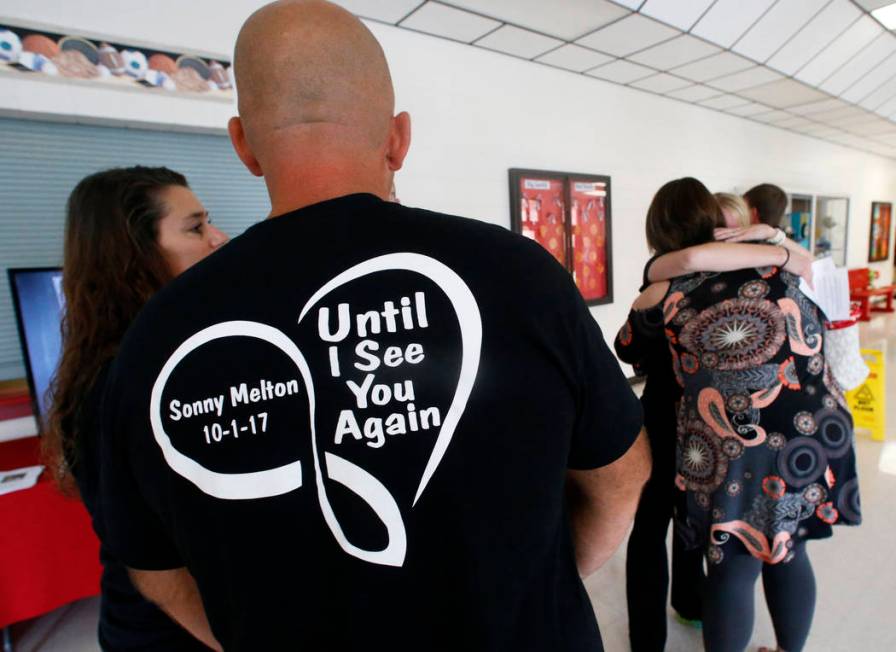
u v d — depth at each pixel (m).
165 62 2.25
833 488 1.10
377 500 0.43
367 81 0.48
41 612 1.64
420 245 0.45
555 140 3.90
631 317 1.30
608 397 0.50
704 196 1.23
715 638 1.22
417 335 0.43
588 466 0.55
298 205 0.47
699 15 3.19
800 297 1.09
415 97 3.16
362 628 0.44
